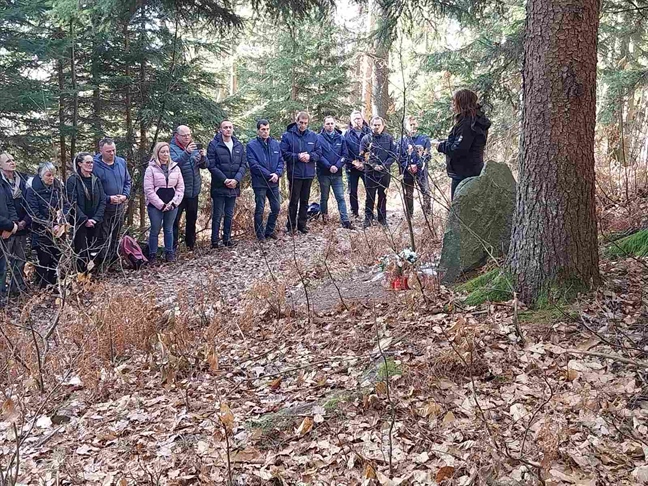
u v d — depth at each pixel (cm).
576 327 409
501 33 1315
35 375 461
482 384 366
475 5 911
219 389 439
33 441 392
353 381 402
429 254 652
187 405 411
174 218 910
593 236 448
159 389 458
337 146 1029
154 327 559
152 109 1155
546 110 434
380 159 862
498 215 581
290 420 360
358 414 356
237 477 310
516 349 397
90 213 783
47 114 1072
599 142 990
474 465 280
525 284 460
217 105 1212
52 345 557
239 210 1098
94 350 521
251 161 952
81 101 1238
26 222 737
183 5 952
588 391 327
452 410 342
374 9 1169
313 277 714
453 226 575
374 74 1523
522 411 327
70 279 525
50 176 744
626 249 512
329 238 833
